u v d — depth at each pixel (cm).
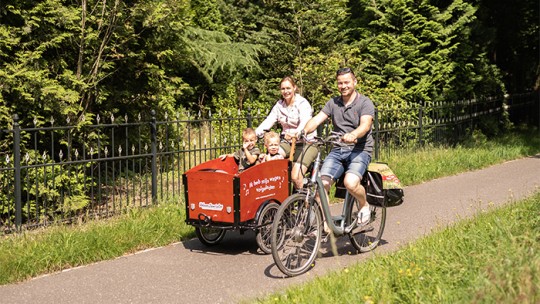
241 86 1666
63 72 980
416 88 1656
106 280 618
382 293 468
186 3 1059
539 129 2080
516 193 1034
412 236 760
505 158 1483
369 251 705
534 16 2084
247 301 525
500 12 2064
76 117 960
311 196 630
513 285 442
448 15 1684
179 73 1596
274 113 769
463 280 482
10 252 655
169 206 877
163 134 1249
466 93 1794
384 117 1427
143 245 736
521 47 2206
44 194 845
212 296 566
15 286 604
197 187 692
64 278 627
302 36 1666
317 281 525
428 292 464
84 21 940
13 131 764
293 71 1634
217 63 1522
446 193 1059
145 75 1158
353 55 1656
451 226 710
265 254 708
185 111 1509
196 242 763
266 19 1728
